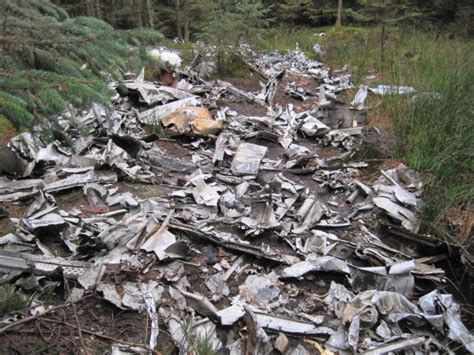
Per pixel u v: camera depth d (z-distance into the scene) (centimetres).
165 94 537
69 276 247
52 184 342
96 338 216
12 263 241
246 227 307
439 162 370
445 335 234
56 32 206
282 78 683
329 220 339
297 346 221
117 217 317
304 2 1246
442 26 965
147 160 408
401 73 579
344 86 651
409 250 315
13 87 181
